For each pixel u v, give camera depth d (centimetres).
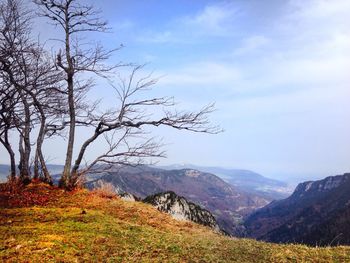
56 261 954
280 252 1160
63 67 2183
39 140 2312
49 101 2283
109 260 990
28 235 1175
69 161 2212
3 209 1590
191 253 1124
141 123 2180
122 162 2153
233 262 1049
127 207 1930
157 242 1218
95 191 2136
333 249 1195
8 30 2039
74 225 1354
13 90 1966
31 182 2250
